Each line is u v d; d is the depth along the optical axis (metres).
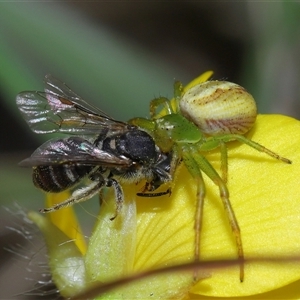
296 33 0.10
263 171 0.08
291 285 0.08
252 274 0.08
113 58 0.10
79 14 0.11
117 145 0.08
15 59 0.10
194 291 0.08
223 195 0.08
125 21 0.11
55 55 0.10
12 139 0.11
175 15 0.11
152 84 0.10
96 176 0.08
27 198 0.10
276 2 0.10
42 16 0.10
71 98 0.09
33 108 0.09
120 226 0.08
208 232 0.08
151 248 0.08
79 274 0.08
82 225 0.10
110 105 0.10
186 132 0.08
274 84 0.10
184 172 0.09
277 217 0.08
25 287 0.10
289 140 0.08
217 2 0.11
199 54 0.11
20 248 0.10
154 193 0.08
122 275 0.08
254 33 0.10
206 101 0.08
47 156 0.08
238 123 0.08
